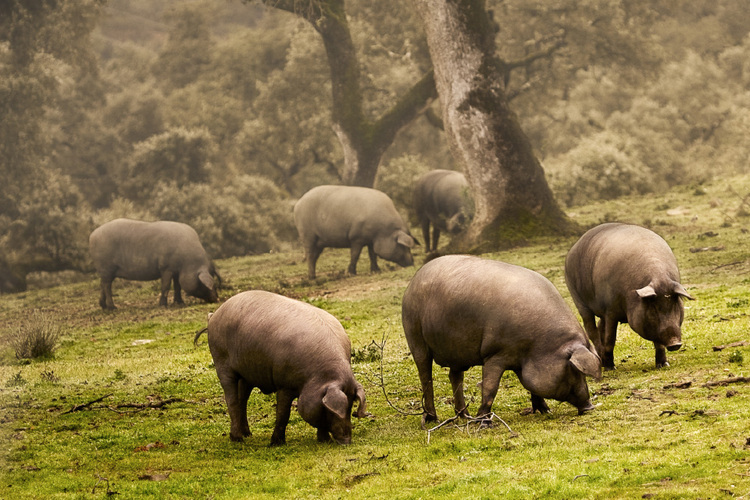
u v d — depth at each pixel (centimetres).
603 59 19225
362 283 10475
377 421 4128
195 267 10500
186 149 19050
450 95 12088
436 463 3183
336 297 9431
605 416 3484
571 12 18488
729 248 9169
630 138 17650
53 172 18112
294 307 3719
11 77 16338
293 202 18625
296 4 15975
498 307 3512
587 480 2695
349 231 11500
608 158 16512
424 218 13375
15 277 15262
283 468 3391
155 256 10581
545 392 3459
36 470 3641
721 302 6150
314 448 3681
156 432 4241
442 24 11956
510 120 12000
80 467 3669
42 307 12188
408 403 4425
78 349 7800
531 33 19138
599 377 3325
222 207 17275
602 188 16150
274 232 17950
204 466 3556
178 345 7456
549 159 18850
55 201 16762
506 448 3266
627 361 4709
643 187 16275
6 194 16362
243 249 17275
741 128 18125
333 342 3609
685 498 2408
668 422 3256
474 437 3481
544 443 3228
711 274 7856
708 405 3362
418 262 12119
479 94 11919
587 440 3181
